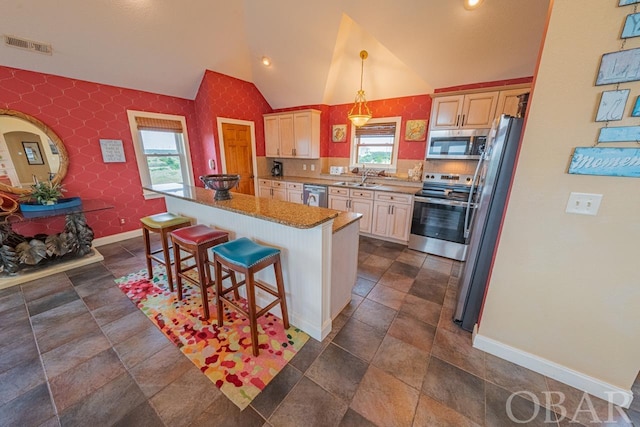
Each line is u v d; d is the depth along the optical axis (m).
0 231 2.60
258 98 4.90
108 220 3.77
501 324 1.68
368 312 2.20
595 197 1.26
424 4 2.46
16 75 2.83
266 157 5.34
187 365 1.65
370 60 3.57
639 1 1.03
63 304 2.29
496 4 2.31
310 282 1.81
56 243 2.88
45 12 2.49
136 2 2.71
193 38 3.35
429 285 2.64
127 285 2.60
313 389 1.49
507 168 1.65
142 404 1.40
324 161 5.03
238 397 1.44
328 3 2.76
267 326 2.01
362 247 3.63
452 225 3.19
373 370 1.62
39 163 3.10
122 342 1.84
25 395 1.45
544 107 1.30
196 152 4.60
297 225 1.52
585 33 1.15
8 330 1.96
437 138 3.38
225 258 1.70
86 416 1.34
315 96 4.44
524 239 1.48
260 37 3.57
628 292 1.29
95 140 3.48
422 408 1.39
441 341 1.87
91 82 3.33
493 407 1.39
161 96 4.02
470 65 2.99
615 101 1.14
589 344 1.43
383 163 4.48
